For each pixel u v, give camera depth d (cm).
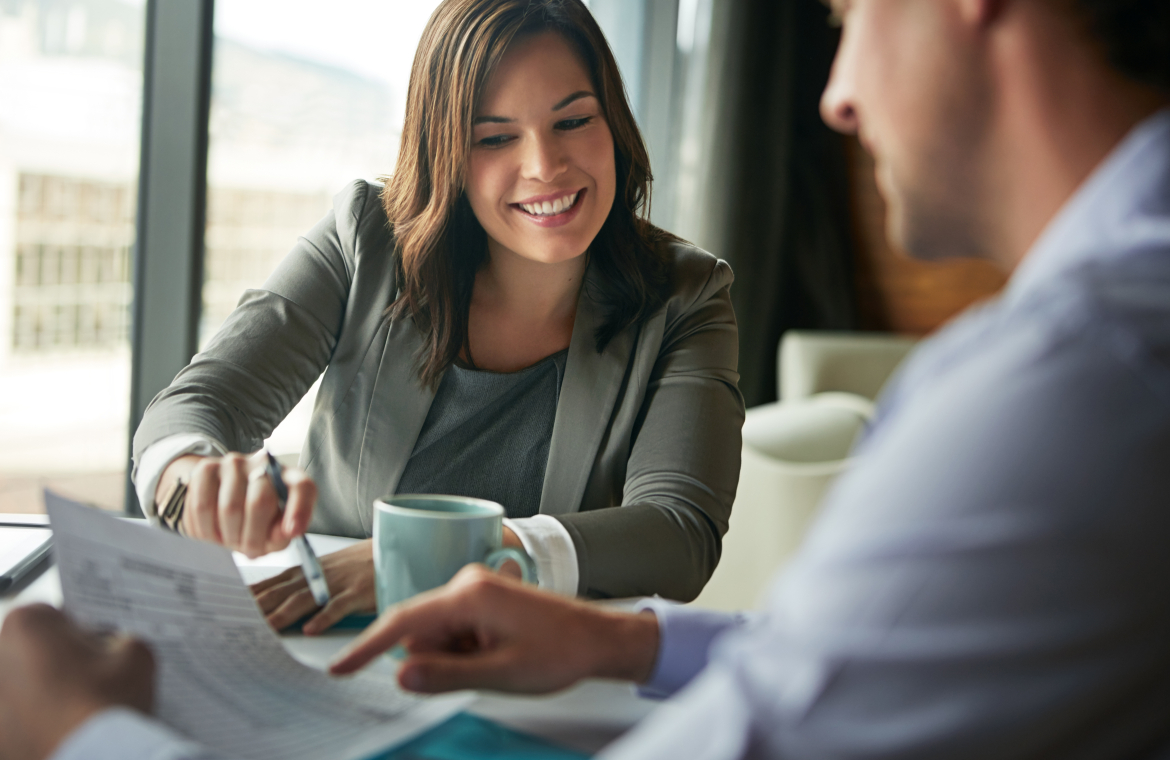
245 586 72
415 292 121
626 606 86
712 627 65
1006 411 32
